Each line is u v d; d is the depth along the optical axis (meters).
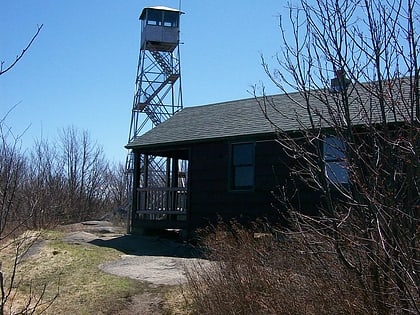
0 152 7.22
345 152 4.29
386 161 3.94
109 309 9.99
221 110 19.44
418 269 3.50
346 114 4.39
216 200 16.88
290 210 6.03
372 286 4.27
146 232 19.41
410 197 3.69
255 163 15.89
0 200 4.87
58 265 13.35
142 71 29.92
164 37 29.80
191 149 17.83
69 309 10.00
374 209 3.84
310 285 5.43
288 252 5.93
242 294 7.19
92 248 15.68
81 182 39.44
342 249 4.75
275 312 5.92
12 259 13.73
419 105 3.87
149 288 11.23
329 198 4.77
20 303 9.93
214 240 11.77
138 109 29.80
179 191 18.78
